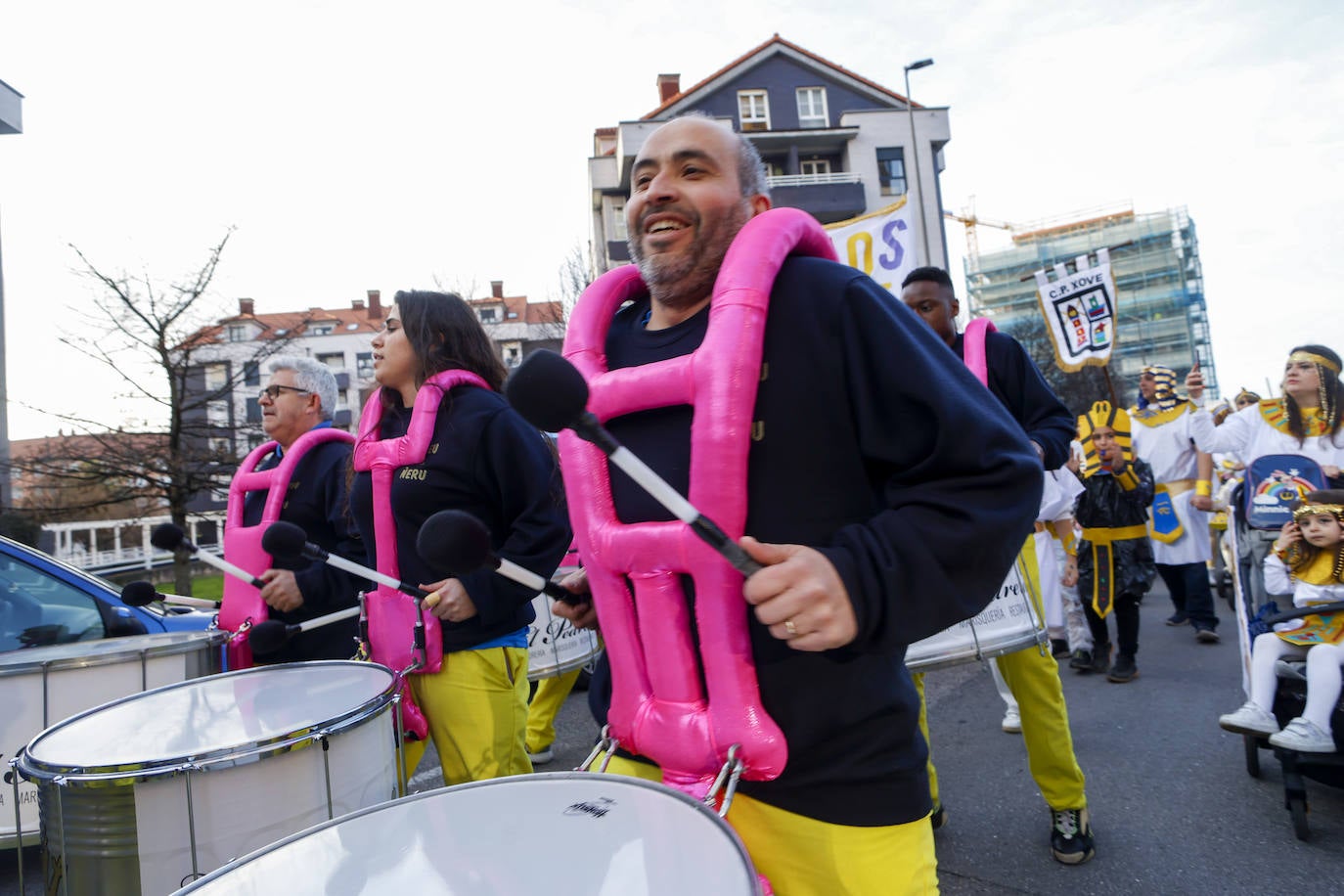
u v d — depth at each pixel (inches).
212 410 581.0
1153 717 176.2
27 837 102.8
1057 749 114.2
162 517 705.0
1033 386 121.4
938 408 44.6
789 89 1243.8
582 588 58.6
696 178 55.3
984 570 43.0
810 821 48.4
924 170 1196.5
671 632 47.2
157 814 61.5
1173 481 249.6
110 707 79.7
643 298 63.6
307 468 120.6
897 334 47.2
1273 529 143.3
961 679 226.2
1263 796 134.2
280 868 43.1
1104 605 204.7
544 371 36.9
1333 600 129.4
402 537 92.6
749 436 47.4
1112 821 128.6
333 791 67.5
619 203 1139.3
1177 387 252.5
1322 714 119.3
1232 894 105.4
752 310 47.5
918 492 44.4
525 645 98.4
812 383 48.9
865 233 203.0
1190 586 245.8
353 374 1796.3
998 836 125.3
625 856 39.7
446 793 50.4
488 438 92.3
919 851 50.3
